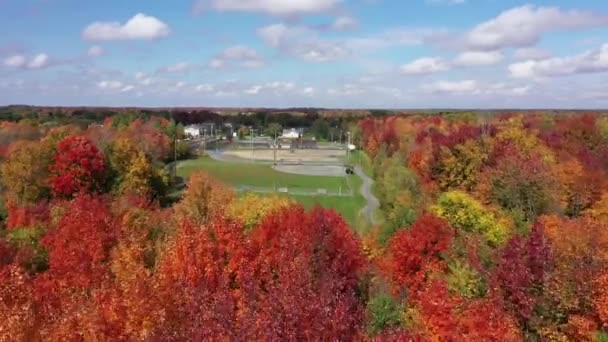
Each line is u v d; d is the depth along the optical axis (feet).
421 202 232.53
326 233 140.26
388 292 131.34
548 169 233.55
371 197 353.92
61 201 235.81
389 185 273.33
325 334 80.43
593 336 99.76
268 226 136.98
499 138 316.19
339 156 598.75
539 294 105.29
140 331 75.82
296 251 124.57
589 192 226.17
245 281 103.14
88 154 272.31
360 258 140.56
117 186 283.18
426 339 88.99
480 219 162.20
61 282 109.70
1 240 145.07
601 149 320.91
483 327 90.99
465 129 378.32
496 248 141.49
